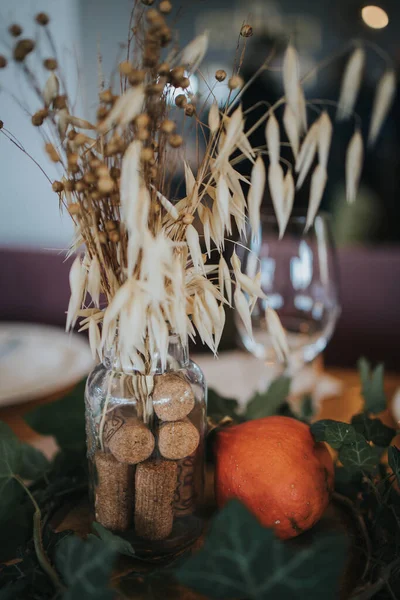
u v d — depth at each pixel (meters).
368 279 0.99
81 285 0.29
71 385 0.61
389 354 0.99
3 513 0.34
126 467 0.33
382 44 2.00
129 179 0.24
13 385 0.60
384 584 0.29
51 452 0.49
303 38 2.04
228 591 0.24
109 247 0.30
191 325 0.31
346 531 0.36
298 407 0.53
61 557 0.26
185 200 0.30
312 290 0.56
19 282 1.06
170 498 0.33
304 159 0.28
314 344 0.58
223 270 0.31
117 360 0.32
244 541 0.24
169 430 0.32
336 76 1.57
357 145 0.26
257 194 0.28
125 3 1.67
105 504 0.33
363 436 0.36
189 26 1.96
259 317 0.56
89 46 1.70
